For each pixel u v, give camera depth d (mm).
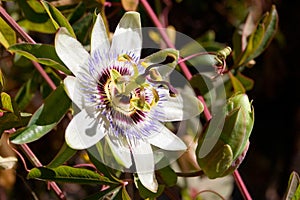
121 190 316
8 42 352
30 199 484
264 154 642
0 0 380
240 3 540
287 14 599
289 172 640
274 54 607
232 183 515
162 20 487
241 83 454
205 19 559
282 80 618
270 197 629
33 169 300
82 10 397
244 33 451
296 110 626
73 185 516
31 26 396
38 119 289
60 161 302
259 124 647
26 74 457
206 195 497
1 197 483
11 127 311
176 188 482
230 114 314
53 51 297
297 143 649
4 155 335
